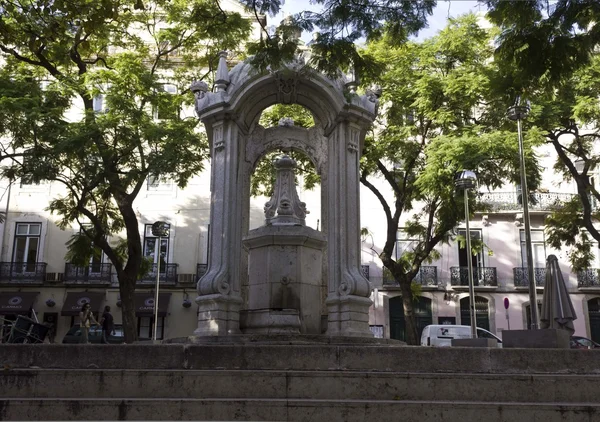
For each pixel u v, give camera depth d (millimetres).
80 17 9688
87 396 6121
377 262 29453
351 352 6512
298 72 9172
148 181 29844
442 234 18766
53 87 15203
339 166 9273
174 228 29500
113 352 6434
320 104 9570
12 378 6152
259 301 9141
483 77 16516
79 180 15594
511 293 29641
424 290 29375
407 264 21500
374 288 29172
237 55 18250
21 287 28562
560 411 5750
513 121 17812
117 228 18953
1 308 27875
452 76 17234
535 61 8008
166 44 18266
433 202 18734
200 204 29781
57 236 29234
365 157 18062
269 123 18156
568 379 6180
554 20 7668
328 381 6176
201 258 29375
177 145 15359
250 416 5754
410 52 18297
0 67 19000
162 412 5734
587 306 29594
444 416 5762
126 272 16297
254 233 9242
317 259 9469
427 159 17156
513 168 18000
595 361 6504
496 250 30094
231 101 9328
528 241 16453
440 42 18000
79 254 18516
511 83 8812
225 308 8719
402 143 18000
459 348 6551
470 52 18047
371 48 18219
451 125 17891
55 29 10094
